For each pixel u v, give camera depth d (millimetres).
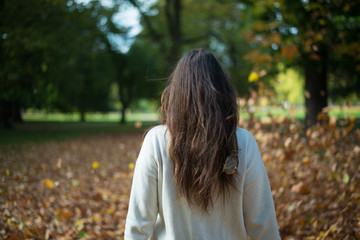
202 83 1051
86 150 8828
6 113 17656
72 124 25000
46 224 2951
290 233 2650
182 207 1036
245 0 7637
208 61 1103
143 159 1069
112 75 23172
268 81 13836
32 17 7898
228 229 1065
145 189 1056
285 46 3203
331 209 2760
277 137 3016
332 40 5391
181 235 1038
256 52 4188
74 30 11055
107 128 19672
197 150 998
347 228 2420
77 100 24266
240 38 16453
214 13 16578
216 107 1028
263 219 1075
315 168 2963
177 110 1055
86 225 3082
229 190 1046
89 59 17938
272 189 2809
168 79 1184
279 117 3135
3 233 2539
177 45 15602
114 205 3633
